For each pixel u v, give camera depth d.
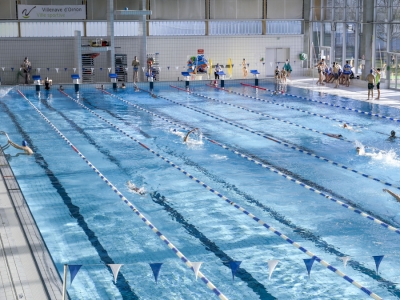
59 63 31.47
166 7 32.78
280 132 19.11
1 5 30.45
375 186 13.41
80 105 24.45
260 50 34.25
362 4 29.84
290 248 10.05
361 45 30.27
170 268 9.26
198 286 8.69
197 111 23.08
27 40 30.83
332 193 12.95
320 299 8.35
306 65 34.94
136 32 32.41
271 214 11.70
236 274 9.11
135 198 12.62
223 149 16.86
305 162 15.48
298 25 34.75
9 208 11.77
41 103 24.91
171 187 13.37
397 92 27.75
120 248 10.05
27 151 16.17
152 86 30.42
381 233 10.70
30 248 9.78
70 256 9.76
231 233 10.73
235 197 12.70
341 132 19.02
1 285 8.49
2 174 14.30
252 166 15.09
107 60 31.55
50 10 30.92
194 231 10.84
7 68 30.88
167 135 18.66
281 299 8.36
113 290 8.57
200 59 33.09
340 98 26.14
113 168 14.88
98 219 11.39
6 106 24.14
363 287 8.31
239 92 28.56
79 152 16.47
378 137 18.25
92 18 31.83
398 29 27.88
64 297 7.68
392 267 9.30
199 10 33.28
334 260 9.58
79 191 13.09
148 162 15.44
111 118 21.48
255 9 34.09
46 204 12.27
